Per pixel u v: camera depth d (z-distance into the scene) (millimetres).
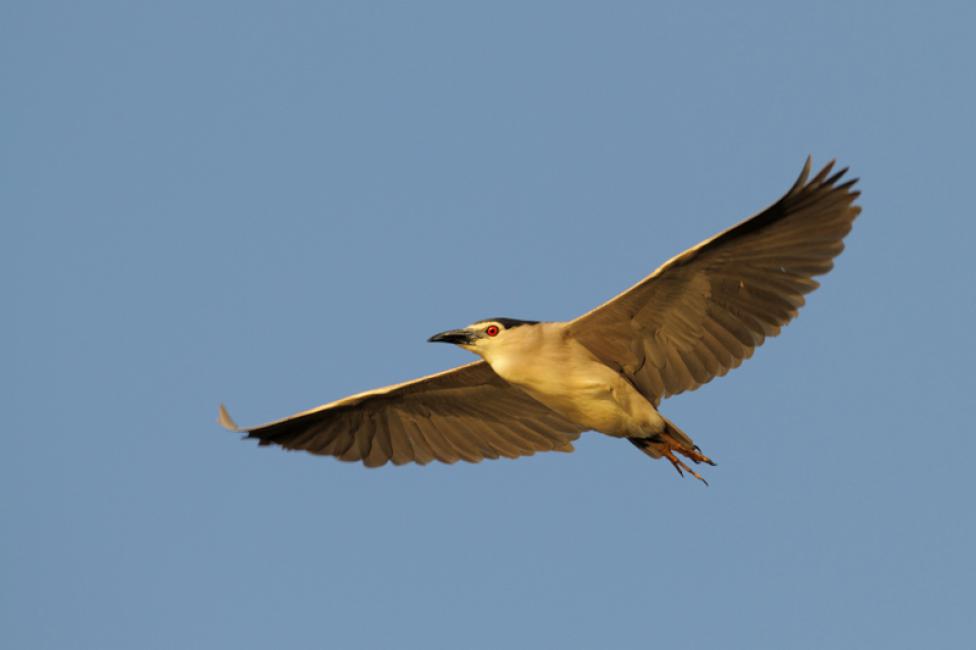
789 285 14914
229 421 17109
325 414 17781
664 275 14906
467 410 18047
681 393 15930
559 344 16000
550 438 18031
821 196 14305
